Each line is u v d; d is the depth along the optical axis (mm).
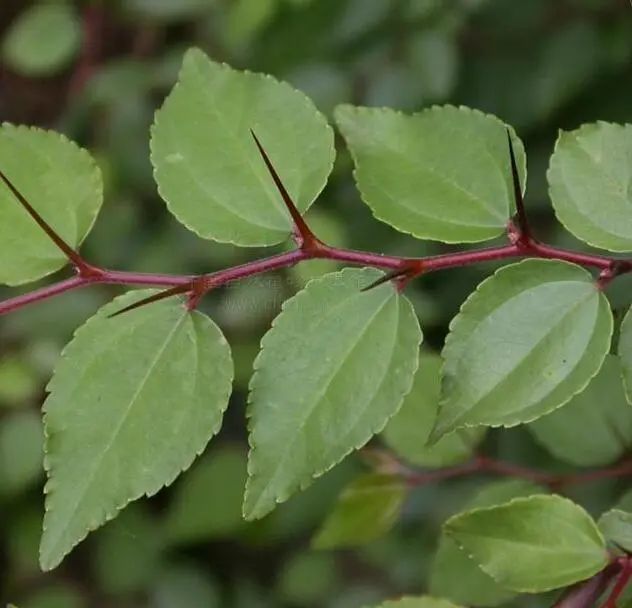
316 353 475
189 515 723
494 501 536
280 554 806
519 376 473
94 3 849
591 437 535
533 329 475
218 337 479
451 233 487
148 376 477
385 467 549
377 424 473
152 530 745
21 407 721
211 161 490
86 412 475
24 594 753
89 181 494
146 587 741
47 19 848
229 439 777
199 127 491
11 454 708
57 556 471
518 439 601
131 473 473
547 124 740
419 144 491
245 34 699
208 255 742
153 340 479
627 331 473
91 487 472
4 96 1002
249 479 471
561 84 704
